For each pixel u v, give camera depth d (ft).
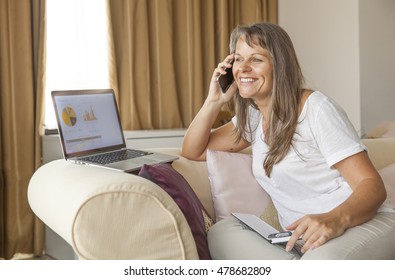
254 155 5.74
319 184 5.14
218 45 13.37
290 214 5.43
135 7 12.16
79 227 3.85
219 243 4.80
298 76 5.17
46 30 10.98
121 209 3.90
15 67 10.81
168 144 11.29
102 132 6.79
